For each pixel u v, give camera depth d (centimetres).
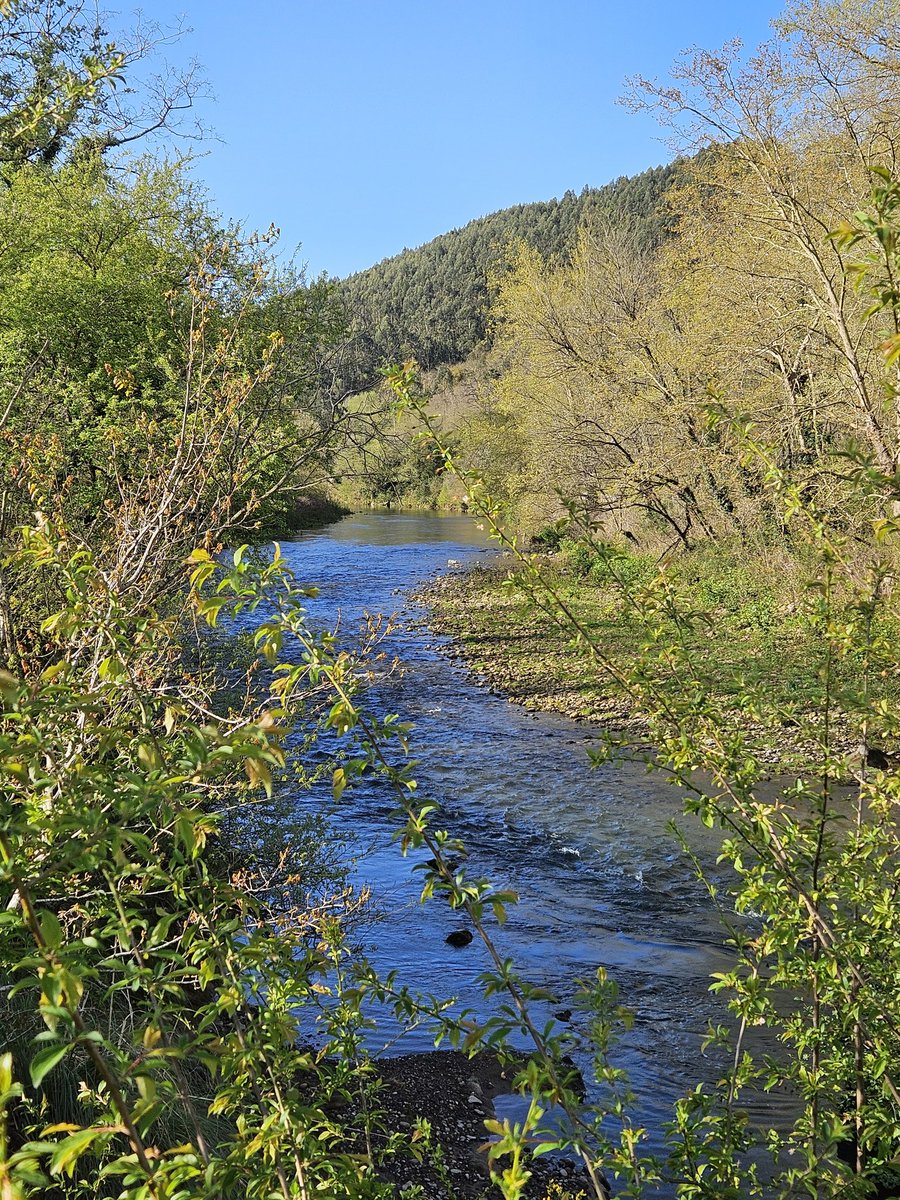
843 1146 341
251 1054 180
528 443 3116
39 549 215
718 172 1742
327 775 948
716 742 289
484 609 2261
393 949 658
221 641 655
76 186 1378
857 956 274
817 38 1412
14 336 1127
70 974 121
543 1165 432
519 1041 538
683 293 2028
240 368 802
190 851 151
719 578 1927
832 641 302
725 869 834
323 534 4184
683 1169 232
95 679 271
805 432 1845
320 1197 183
